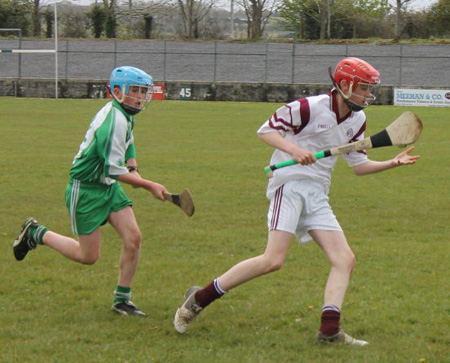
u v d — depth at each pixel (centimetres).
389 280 794
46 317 649
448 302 709
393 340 592
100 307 683
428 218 1189
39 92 4444
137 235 650
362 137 606
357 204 1315
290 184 584
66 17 6844
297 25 7081
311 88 4350
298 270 830
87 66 5331
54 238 665
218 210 1230
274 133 577
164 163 1819
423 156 2025
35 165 1734
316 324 630
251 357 544
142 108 635
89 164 625
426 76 5009
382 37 6706
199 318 649
